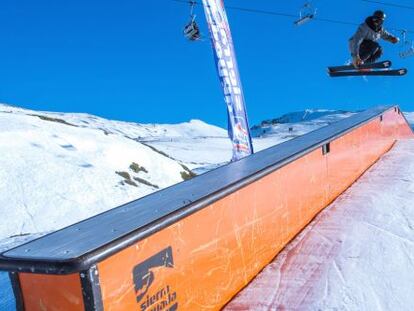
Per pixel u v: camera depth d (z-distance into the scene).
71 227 2.53
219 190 3.10
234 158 8.89
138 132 189.62
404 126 11.74
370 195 5.65
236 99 9.05
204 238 2.93
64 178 16.75
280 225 4.10
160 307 2.47
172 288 2.58
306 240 4.24
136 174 20.27
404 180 6.30
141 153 22.52
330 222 4.71
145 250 2.40
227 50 8.98
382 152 8.95
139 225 2.38
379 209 4.98
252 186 3.64
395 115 10.70
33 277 2.23
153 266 2.45
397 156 8.45
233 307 3.08
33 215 14.12
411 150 8.98
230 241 3.24
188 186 3.38
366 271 3.46
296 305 3.07
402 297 3.06
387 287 3.21
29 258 2.04
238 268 3.32
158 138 118.31
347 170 6.42
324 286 3.29
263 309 3.04
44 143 19.39
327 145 5.61
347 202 5.44
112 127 184.12
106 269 2.15
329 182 5.59
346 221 4.68
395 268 3.48
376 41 8.25
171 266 2.59
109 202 16.11
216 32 8.81
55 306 2.18
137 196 17.41
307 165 4.89
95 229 2.43
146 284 2.38
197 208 2.82
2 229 13.05
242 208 3.45
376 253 3.77
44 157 17.91
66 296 2.14
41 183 16.02
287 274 3.54
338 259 3.73
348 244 4.03
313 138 5.72
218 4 8.90
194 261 2.80
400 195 5.52
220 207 3.15
